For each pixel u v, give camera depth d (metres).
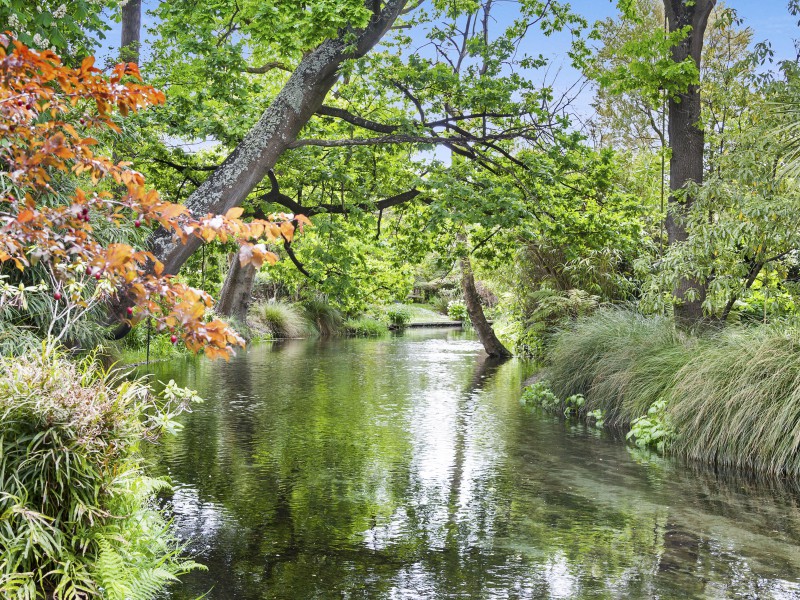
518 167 13.33
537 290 19.00
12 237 2.37
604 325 11.45
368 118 13.37
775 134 9.31
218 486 6.39
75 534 3.71
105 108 2.52
